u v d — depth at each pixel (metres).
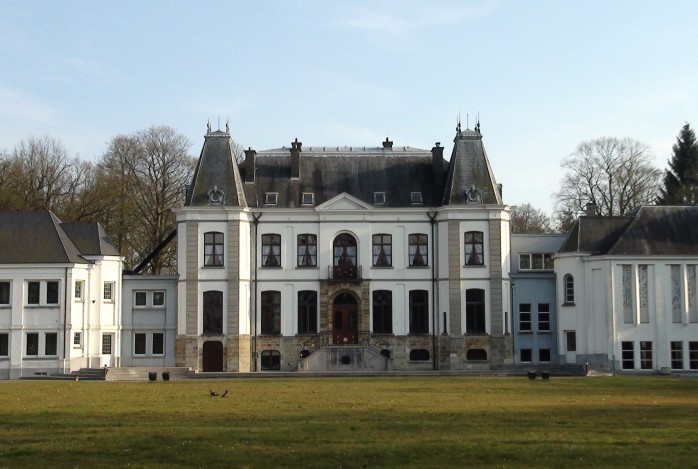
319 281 69.62
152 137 85.50
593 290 67.50
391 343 69.50
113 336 67.75
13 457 21.86
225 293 68.06
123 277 68.81
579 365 63.47
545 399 37.41
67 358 64.06
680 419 28.97
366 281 69.69
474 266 69.00
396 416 29.81
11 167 80.75
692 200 92.38
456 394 40.25
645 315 66.50
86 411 31.70
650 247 66.69
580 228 69.31
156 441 24.03
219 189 68.81
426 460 21.42
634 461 21.14
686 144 97.31
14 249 64.94
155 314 68.94
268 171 71.88
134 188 84.19
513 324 70.31
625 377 57.53
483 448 22.80
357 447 22.98
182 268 68.25
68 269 64.62
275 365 69.25
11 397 38.81
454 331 68.62
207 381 53.78
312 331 69.75
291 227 70.12
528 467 20.61
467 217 69.31
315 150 75.19
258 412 31.22
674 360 66.19
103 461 21.44
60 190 82.56
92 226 68.44
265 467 20.80
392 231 70.44
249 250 69.56
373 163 72.75
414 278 70.06
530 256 72.75
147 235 85.00
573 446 23.12
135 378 60.50
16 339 64.06
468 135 71.38
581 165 89.69
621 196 87.81
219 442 23.86
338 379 54.81
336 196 69.94
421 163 73.12
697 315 66.50
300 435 25.03
